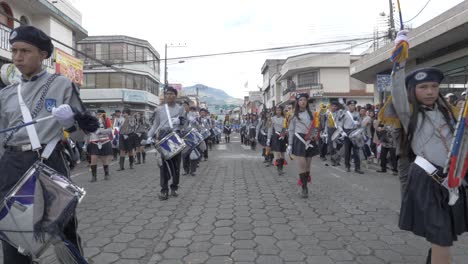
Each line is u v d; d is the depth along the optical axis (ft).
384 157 32.96
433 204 8.41
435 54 40.83
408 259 12.51
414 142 9.09
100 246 14.08
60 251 7.66
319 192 24.06
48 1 54.70
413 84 9.02
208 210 19.51
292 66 118.32
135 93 117.50
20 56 8.27
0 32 46.34
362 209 19.35
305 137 22.18
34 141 7.92
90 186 27.66
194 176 32.04
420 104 9.03
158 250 13.55
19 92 8.30
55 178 7.69
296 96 23.09
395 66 8.84
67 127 8.04
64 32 63.21
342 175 31.73
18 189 7.52
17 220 7.45
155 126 23.16
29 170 7.68
